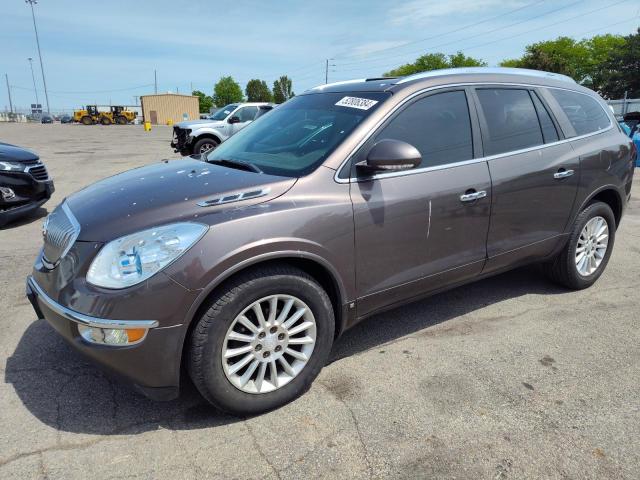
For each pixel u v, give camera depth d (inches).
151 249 86.7
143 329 85.6
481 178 124.4
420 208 114.0
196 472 84.2
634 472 84.7
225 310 90.2
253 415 99.3
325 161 106.1
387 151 101.2
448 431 94.6
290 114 136.6
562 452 89.1
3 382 110.3
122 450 89.5
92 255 89.5
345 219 103.0
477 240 127.5
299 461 86.9
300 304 100.1
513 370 115.8
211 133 544.4
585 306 151.8
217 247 88.4
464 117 126.0
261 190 99.0
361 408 101.6
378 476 83.5
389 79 130.8
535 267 185.2
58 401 103.9
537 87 145.4
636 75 2269.9
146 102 2364.7
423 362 119.3
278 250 93.9
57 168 485.4
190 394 107.6
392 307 120.3
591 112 160.1
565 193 145.1
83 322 86.4
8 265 187.9
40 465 85.5
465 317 144.1
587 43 2977.4
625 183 165.0
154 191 103.2
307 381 104.2
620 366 117.7
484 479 83.0
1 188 239.8
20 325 137.2
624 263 192.1
